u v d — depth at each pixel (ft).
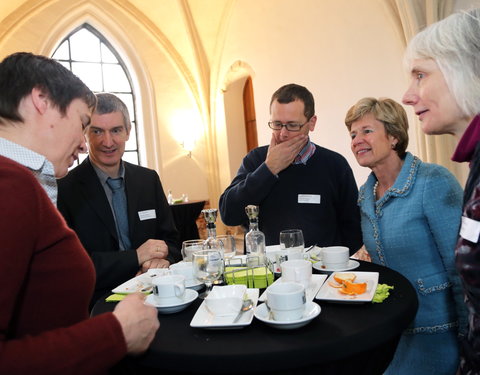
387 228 5.08
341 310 3.57
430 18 14.53
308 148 7.22
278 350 2.84
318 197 7.04
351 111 5.50
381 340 3.11
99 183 6.53
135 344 2.81
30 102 3.07
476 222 2.61
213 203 27.84
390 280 4.38
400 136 5.17
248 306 3.67
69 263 2.90
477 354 2.75
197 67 26.50
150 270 5.29
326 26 18.51
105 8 24.79
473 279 2.64
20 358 2.32
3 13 21.54
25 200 2.49
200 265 4.21
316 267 5.07
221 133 27.04
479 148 2.73
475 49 2.78
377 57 16.46
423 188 4.83
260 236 5.11
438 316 4.76
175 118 26.89
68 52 24.81
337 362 3.04
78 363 2.48
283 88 7.03
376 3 16.08
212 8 24.50
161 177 26.35
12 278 2.36
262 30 22.25
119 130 6.47
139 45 25.95
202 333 3.29
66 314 2.93
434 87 3.06
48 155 3.19
